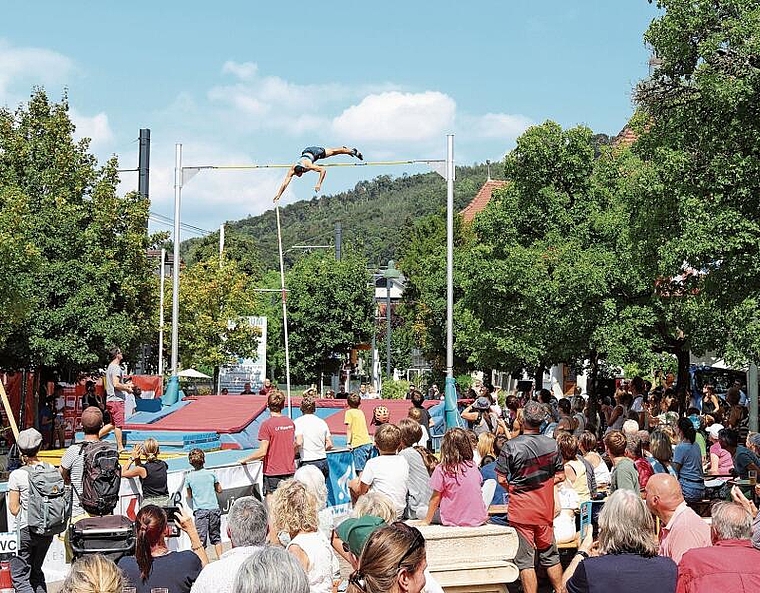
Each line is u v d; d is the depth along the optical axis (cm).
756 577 650
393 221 19562
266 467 1409
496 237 2934
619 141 3212
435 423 2652
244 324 5041
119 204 3247
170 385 2627
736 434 1483
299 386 5991
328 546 755
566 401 2016
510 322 2908
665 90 1930
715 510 692
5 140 3116
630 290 2528
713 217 1766
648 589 649
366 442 1811
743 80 1744
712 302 1820
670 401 2138
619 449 1152
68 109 3206
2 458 2633
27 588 1004
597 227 2731
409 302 6400
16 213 2595
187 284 4900
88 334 3062
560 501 1140
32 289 2927
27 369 3091
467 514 975
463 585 931
